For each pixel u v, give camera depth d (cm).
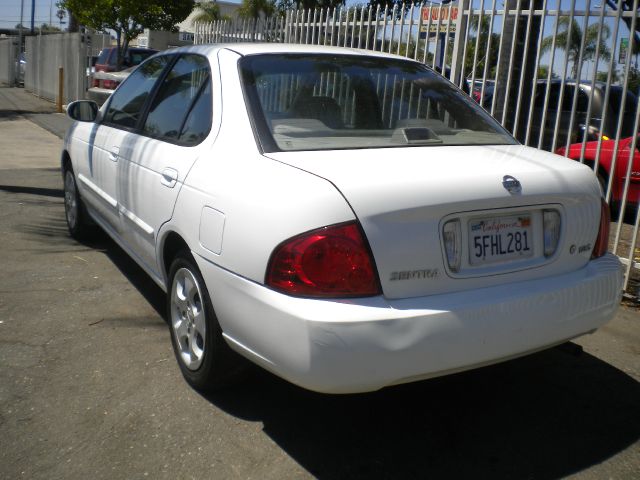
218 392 347
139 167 403
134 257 446
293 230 262
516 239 292
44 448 297
